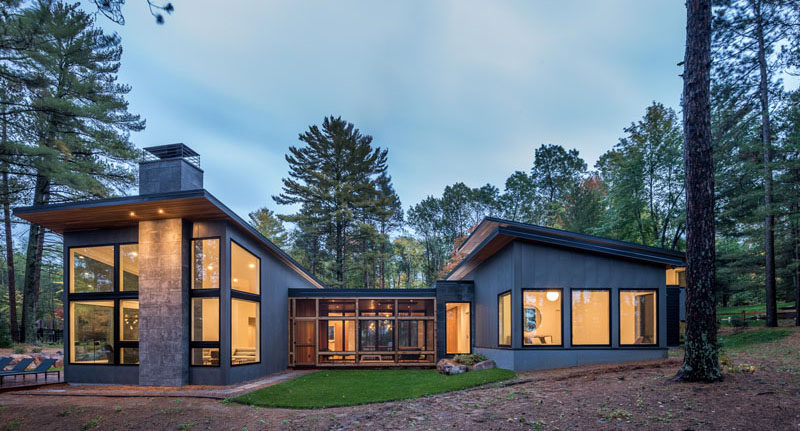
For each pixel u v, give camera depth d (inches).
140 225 448.5
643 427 204.4
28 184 729.6
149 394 374.0
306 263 1549.0
